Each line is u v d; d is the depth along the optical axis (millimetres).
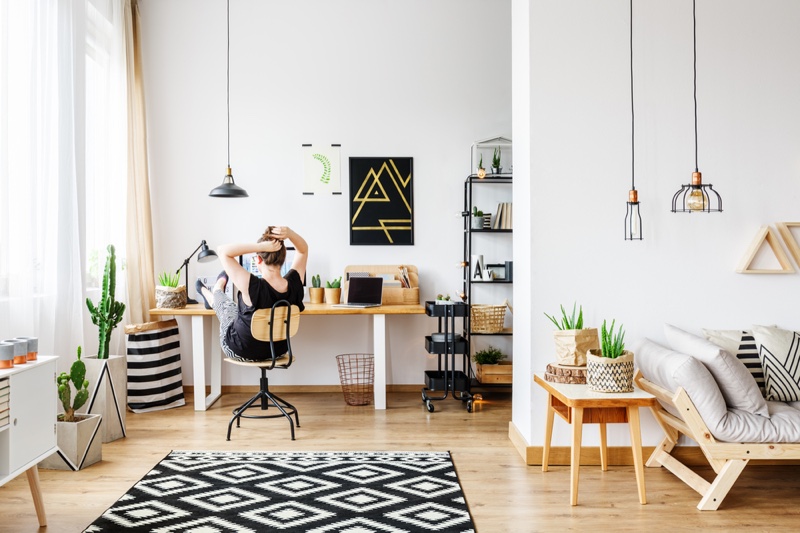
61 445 3418
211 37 5508
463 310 4953
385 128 5551
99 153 4660
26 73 3518
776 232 3609
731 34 3584
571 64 3564
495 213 5566
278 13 5531
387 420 4523
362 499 2996
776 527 2713
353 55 5551
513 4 4004
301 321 5539
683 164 3582
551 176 3570
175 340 5062
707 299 3594
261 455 3684
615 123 3576
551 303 3576
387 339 5562
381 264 5562
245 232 5523
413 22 5559
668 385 3086
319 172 5535
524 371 3723
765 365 3336
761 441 2867
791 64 3602
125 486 3189
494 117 5566
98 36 4621
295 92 5531
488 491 3125
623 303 3586
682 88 3582
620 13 3566
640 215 3574
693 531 2666
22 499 3012
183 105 5496
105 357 4023
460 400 5188
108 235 4715
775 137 3596
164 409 4871
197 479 3268
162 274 5207
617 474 3398
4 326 3299
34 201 3545
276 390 5535
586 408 3059
